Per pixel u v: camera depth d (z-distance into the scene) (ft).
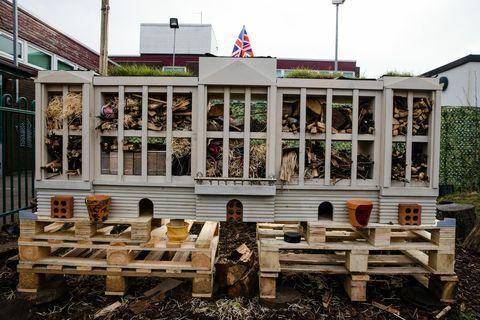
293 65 39.29
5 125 13.70
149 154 8.20
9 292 7.92
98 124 8.00
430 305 7.68
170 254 9.20
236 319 7.06
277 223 10.46
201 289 7.78
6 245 10.34
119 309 7.40
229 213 7.91
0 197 17.17
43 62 31.01
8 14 26.35
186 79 7.82
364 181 8.05
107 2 10.57
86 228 7.85
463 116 24.03
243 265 8.05
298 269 8.00
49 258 7.95
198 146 7.73
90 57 40.11
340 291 8.46
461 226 14.12
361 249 7.81
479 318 7.45
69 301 7.79
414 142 8.32
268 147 7.73
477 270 10.25
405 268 8.21
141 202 9.18
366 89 7.90
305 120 7.90
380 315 7.43
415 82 7.78
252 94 8.20
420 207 7.85
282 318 7.12
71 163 8.24
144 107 7.87
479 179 24.04
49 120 8.11
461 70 30.81
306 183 7.99
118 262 7.77
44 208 8.05
